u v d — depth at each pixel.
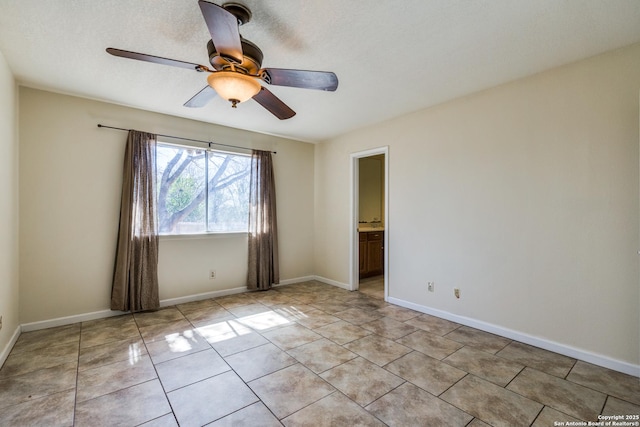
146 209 3.36
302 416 1.67
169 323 3.04
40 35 2.00
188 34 1.98
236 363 2.25
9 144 2.46
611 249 2.19
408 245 3.55
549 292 2.47
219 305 3.65
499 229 2.77
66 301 3.01
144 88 2.85
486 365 2.23
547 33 1.95
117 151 3.27
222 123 3.93
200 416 1.67
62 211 2.99
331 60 2.28
